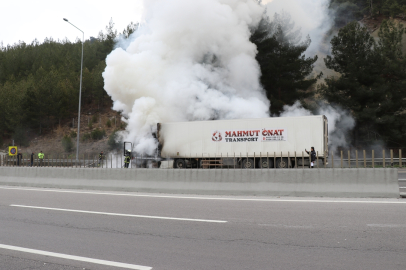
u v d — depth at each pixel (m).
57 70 70.38
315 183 10.35
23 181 15.93
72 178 14.52
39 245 5.92
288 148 23.00
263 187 10.89
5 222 7.85
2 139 59.72
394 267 4.46
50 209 9.42
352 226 6.64
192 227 6.92
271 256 5.01
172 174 12.30
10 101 59.81
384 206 8.48
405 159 27.45
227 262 4.80
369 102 29.73
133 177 13.07
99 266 4.79
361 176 9.98
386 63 29.69
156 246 5.68
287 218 7.48
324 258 4.87
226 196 10.95
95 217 8.16
